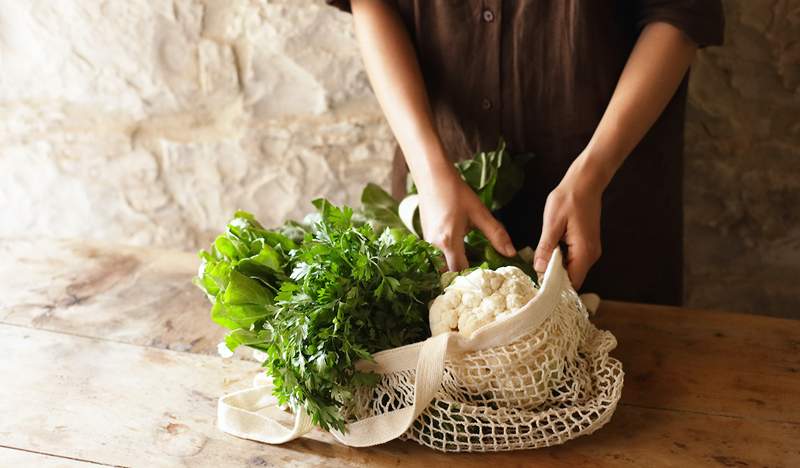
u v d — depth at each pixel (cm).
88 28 183
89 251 147
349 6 138
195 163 193
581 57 128
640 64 122
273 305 94
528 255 119
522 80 133
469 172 133
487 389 91
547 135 136
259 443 96
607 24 127
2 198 202
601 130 120
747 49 160
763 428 96
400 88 128
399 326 94
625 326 120
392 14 135
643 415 99
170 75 186
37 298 130
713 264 178
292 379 89
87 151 196
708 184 172
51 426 99
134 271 140
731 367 108
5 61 190
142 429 99
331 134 186
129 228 202
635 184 139
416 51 139
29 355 114
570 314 97
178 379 109
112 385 108
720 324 119
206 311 127
